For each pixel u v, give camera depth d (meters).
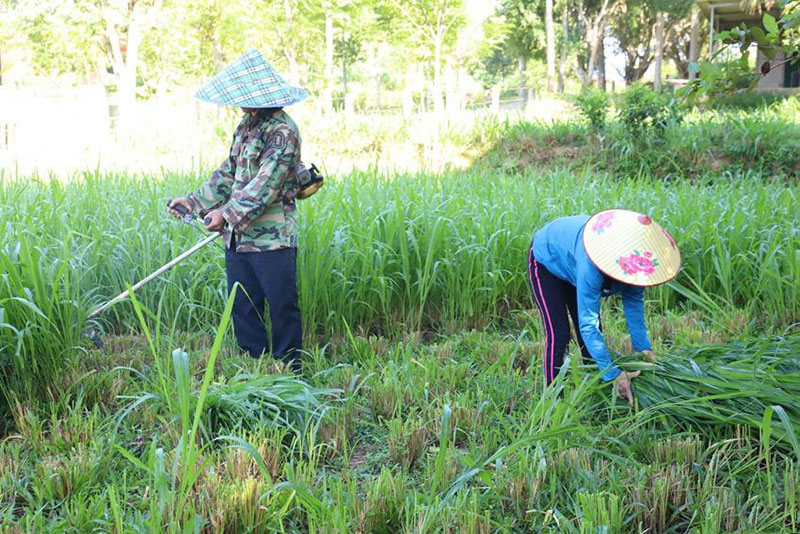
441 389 4.09
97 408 3.60
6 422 3.68
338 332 5.15
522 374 4.42
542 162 13.27
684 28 35.94
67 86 22.17
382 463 3.42
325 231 5.00
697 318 5.57
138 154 12.37
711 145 12.47
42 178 8.19
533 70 47.78
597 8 34.59
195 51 21.22
